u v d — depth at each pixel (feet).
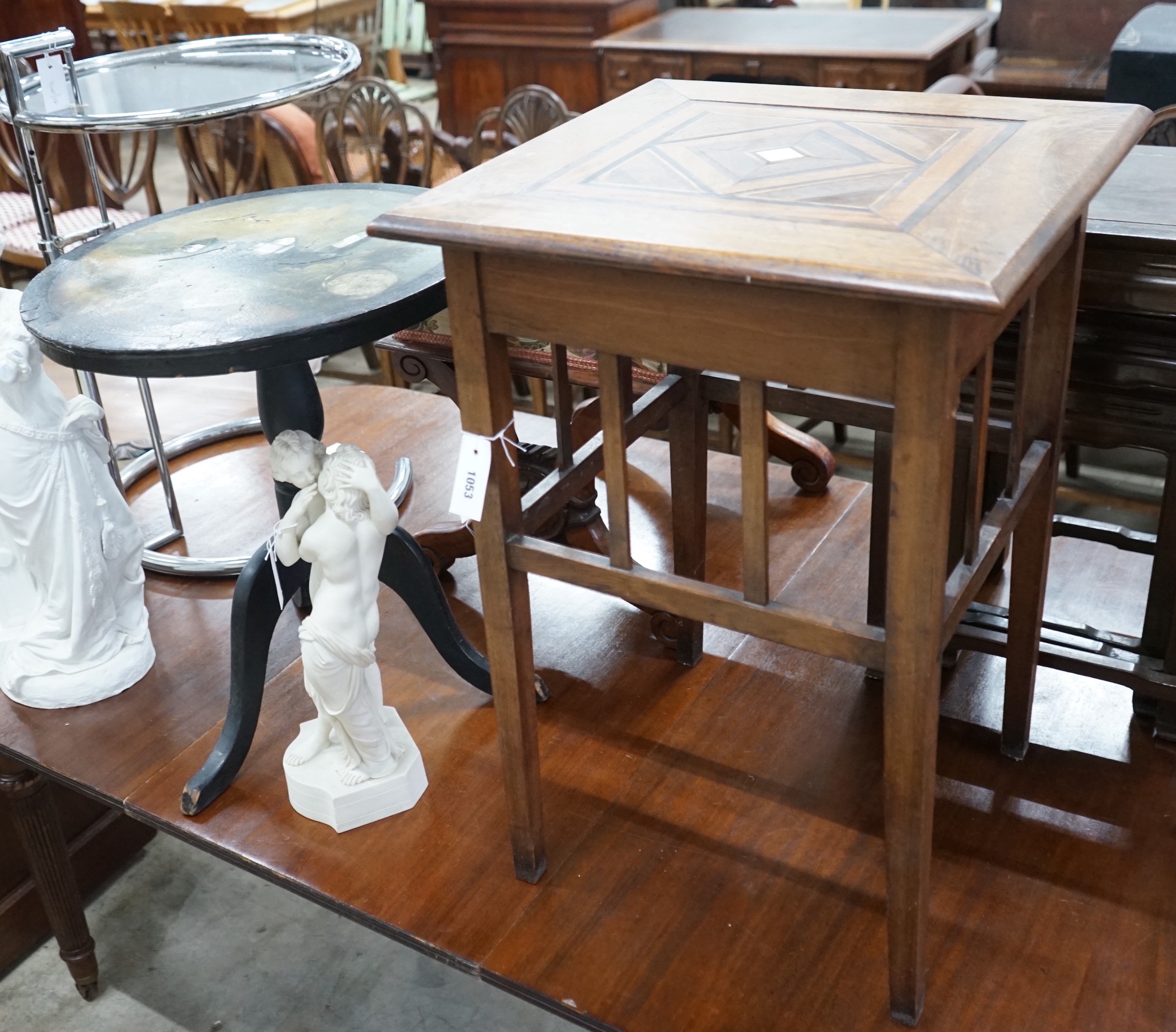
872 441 13.23
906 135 4.53
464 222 3.94
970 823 5.45
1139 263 4.90
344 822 5.61
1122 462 12.39
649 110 5.15
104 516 6.44
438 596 6.18
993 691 6.23
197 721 6.36
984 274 3.24
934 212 3.73
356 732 5.49
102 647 6.56
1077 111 4.63
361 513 5.18
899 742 3.97
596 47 15.87
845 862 5.28
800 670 6.49
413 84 22.44
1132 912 4.96
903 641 3.79
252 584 5.66
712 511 7.86
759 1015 4.63
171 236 6.76
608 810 5.65
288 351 5.31
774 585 7.04
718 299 3.69
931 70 14.43
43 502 6.22
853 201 3.88
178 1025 7.32
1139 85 11.45
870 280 3.28
